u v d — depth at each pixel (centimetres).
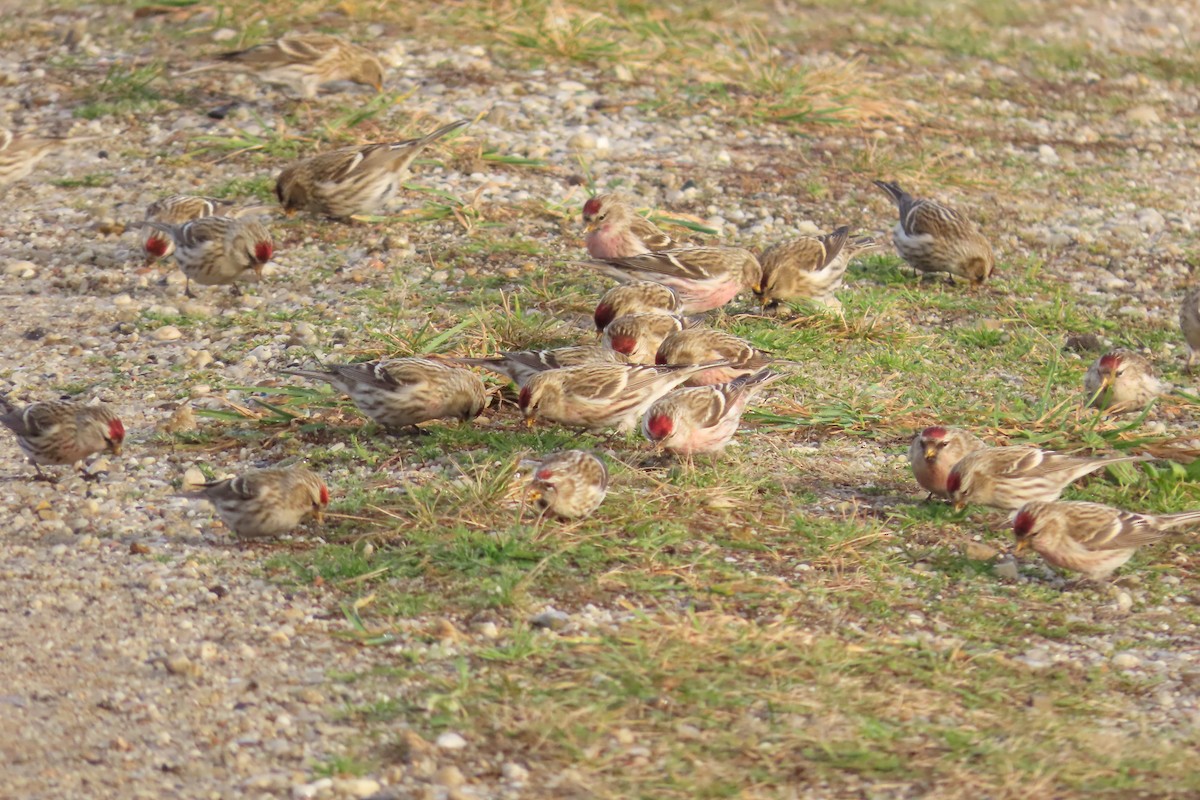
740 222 1931
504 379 1407
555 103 2252
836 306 1642
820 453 1310
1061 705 911
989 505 1175
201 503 1162
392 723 855
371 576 1027
